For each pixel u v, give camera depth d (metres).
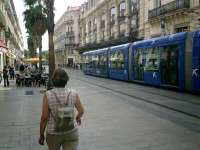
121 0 53.12
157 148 6.95
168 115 11.05
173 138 7.80
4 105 14.18
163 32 35.47
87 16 80.12
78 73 54.12
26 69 29.81
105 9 62.56
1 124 9.91
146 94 17.97
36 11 39.38
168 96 16.86
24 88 23.41
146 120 10.13
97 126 9.29
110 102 14.59
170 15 33.78
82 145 7.29
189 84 17.98
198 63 16.97
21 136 8.34
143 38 42.09
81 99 15.85
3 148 7.20
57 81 4.38
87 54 46.81
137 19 45.44
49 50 18.91
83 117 10.73
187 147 7.01
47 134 4.34
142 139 7.75
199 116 10.75
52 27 19.03
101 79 34.84
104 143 7.44
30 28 41.34
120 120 10.17
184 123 9.63
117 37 55.06
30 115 11.45
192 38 17.67
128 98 16.14
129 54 28.44
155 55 22.42
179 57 18.88
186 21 31.67
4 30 50.25
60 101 4.29
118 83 27.84
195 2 30.11
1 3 47.22
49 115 4.34
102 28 65.56
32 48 67.62
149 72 23.48
